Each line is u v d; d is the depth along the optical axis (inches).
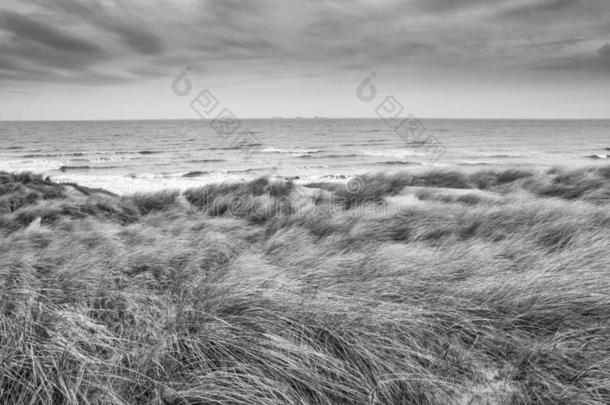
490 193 406.0
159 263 173.5
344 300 118.9
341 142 2534.5
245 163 1339.8
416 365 92.4
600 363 89.7
